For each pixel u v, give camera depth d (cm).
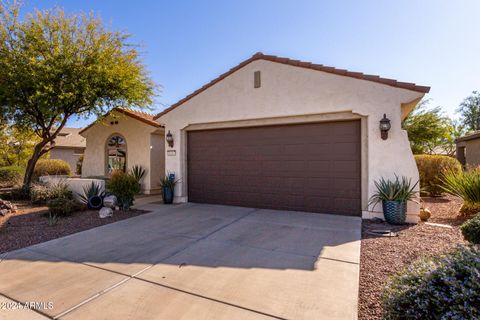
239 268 440
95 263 470
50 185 1098
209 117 992
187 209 928
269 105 886
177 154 1066
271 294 357
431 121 2098
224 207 959
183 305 335
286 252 510
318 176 848
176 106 1064
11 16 1104
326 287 374
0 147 1998
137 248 543
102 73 1170
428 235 593
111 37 1236
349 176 805
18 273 435
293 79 852
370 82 754
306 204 865
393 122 729
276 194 912
